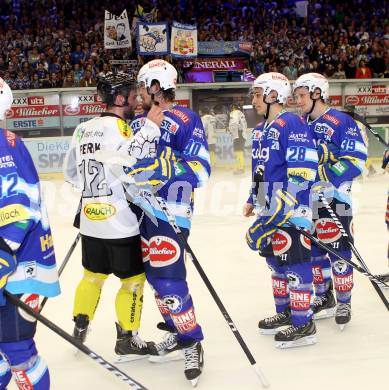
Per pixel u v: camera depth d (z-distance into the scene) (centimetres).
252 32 1758
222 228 729
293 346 371
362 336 387
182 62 1508
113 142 325
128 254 338
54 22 1706
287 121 362
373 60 1605
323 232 401
